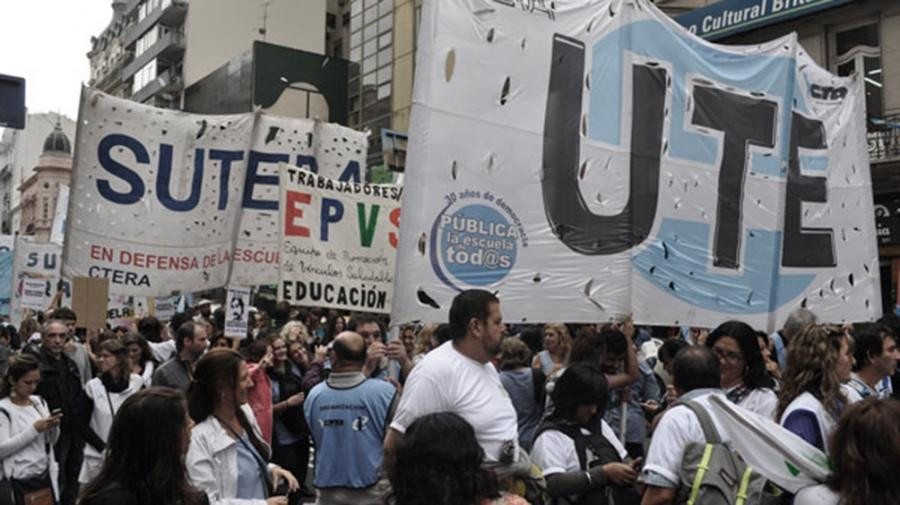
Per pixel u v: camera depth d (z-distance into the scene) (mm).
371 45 36719
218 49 53344
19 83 7238
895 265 16547
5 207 98938
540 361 6836
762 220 6953
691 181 6449
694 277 6387
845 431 2377
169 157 8188
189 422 2926
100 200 7785
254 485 3816
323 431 4926
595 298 5613
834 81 8031
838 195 7879
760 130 7027
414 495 2006
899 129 16109
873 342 4422
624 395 5629
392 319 4805
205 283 8320
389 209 7312
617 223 5816
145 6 60719
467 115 5086
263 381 6492
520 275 5258
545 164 5453
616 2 6023
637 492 3955
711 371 3643
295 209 6758
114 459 2756
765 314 6855
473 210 5074
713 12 18797
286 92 38844
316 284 6801
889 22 16812
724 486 3045
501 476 3512
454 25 5062
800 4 17250
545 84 5500
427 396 3533
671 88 6367
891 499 2240
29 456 5738
